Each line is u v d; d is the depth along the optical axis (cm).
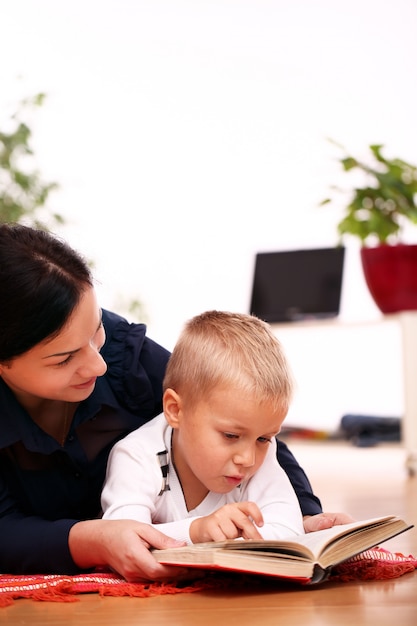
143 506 143
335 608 113
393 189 391
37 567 136
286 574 117
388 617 108
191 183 548
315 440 519
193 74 540
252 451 138
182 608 115
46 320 125
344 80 529
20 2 523
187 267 550
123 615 112
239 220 551
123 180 541
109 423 154
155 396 160
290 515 144
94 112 535
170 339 551
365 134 529
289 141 540
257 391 135
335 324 403
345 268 490
